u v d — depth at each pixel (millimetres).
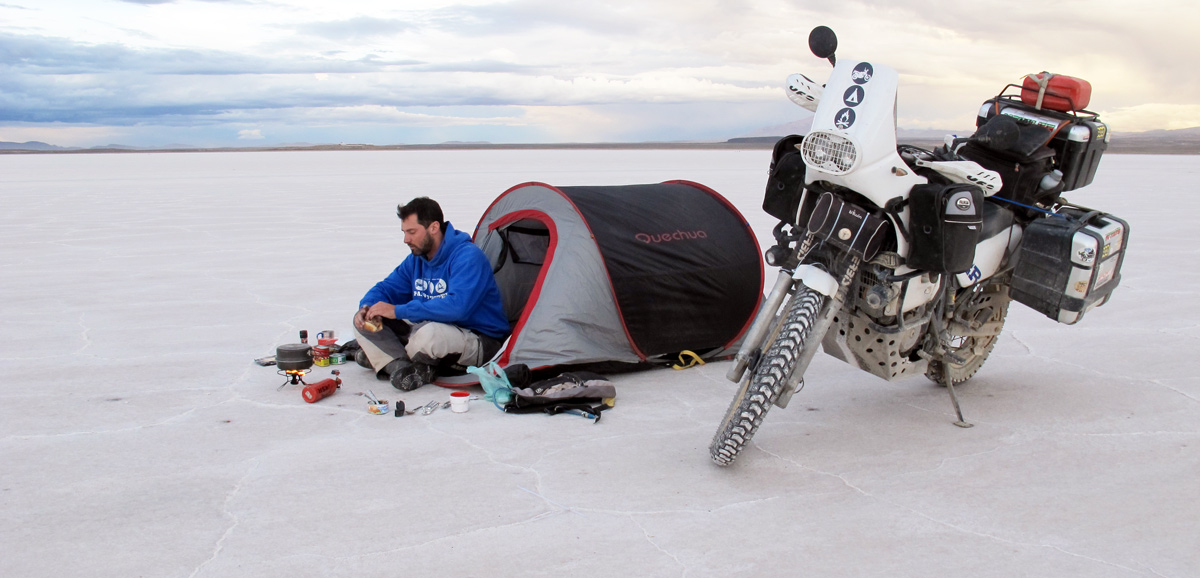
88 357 6227
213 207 21703
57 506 3566
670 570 2998
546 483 3830
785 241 4246
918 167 4137
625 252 5812
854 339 4461
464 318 5598
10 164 73438
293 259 11656
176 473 3949
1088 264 4398
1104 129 4781
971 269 4578
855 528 3375
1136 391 5363
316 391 5121
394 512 3500
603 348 5742
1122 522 3449
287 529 3336
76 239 14188
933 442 4438
